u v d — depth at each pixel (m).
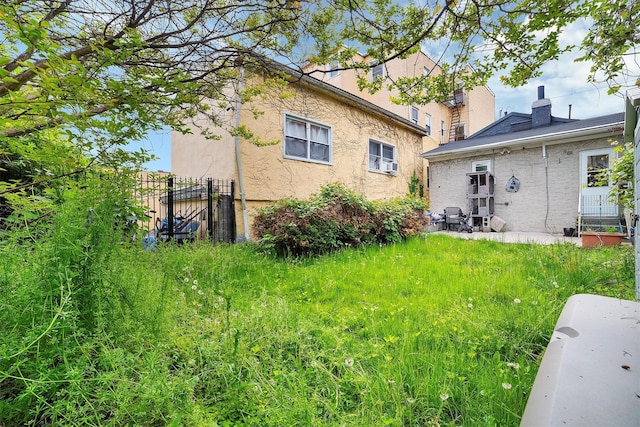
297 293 2.88
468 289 2.82
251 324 1.79
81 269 1.40
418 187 11.10
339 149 8.09
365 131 8.91
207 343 1.52
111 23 1.76
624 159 3.82
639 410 0.82
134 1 1.71
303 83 6.94
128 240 1.96
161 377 1.13
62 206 1.45
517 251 4.86
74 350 1.14
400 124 10.16
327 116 7.77
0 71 1.16
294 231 4.70
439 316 2.15
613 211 7.86
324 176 7.65
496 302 2.51
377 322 2.12
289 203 5.11
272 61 2.46
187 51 2.10
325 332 1.83
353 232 5.39
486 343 1.78
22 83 1.49
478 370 1.50
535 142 9.14
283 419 1.07
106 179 1.74
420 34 2.14
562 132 8.42
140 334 1.42
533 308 2.28
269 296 2.50
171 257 3.30
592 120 9.14
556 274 3.17
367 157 8.95
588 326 1.35
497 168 10.12
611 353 1.12
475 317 2.10
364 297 2.72
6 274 1.20
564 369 1.04
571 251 4.39
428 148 14.08
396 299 2.66
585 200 8.37
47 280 1.26
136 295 1.62
